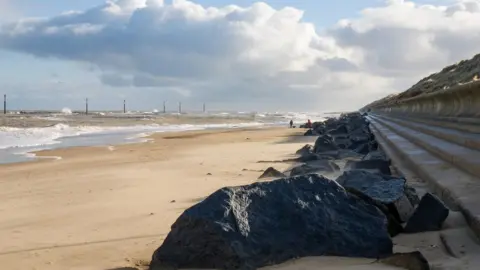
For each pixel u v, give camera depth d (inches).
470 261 157.6
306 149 722.2
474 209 204.7
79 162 741.9
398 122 1222.3
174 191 392.8
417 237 196.9
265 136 1462.8
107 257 212.7
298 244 179.3
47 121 2578.7
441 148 439.2
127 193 395.5
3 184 502.3
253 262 171.9
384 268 158.6
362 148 671.8
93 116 3993.6
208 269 175.0
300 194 192.1
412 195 246.7
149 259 206.2
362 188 241.9
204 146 1034.7
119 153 897.5
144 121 3083.2
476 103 590.9
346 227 183.9
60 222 294.4
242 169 536.1
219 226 176.2
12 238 258.7
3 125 2048.5
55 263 209.0
